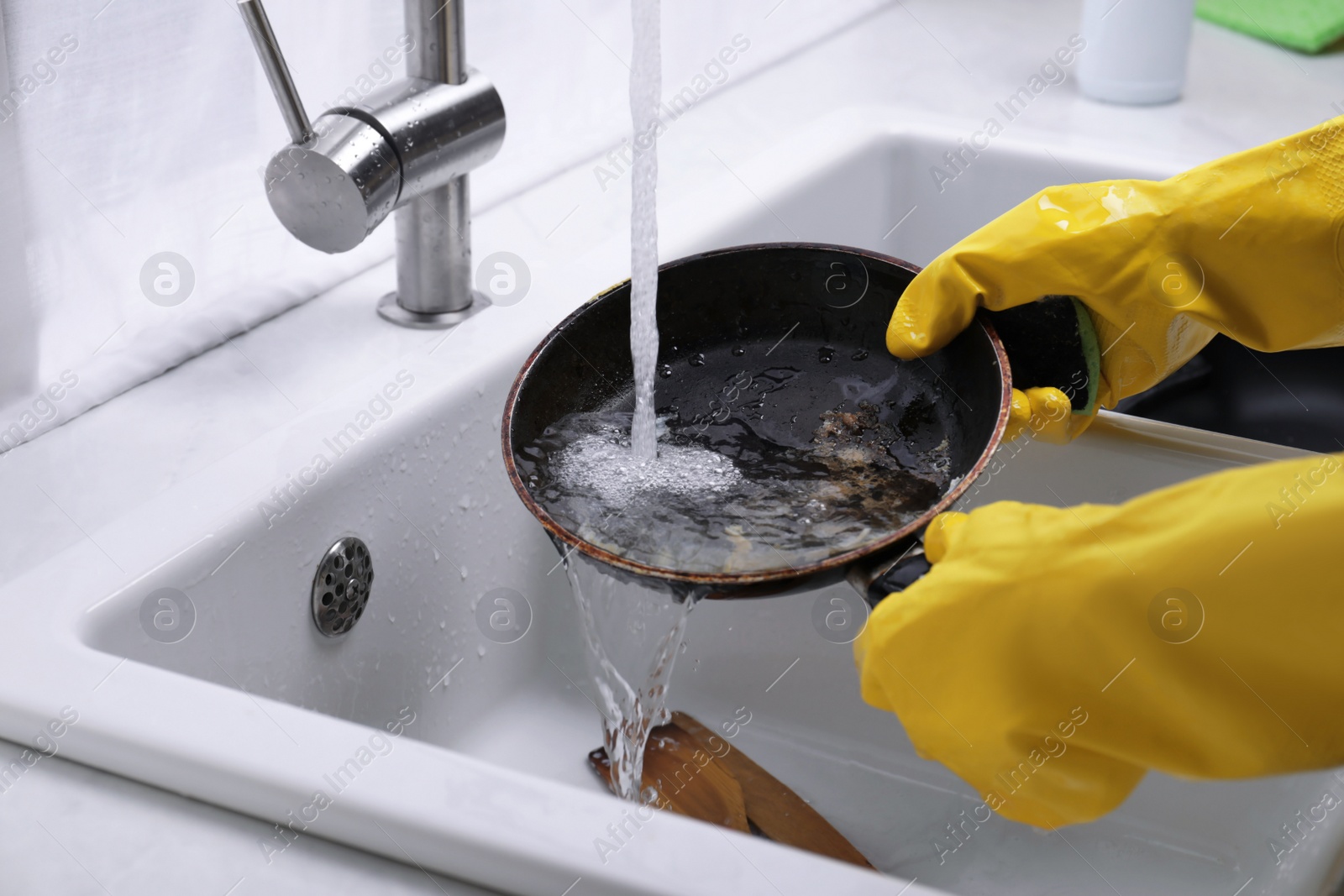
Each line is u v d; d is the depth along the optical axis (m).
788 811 0.78
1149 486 0.79
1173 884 0.74
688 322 0.69
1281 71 1.26
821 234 1.07
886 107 1.17
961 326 0.64
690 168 1.05
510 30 1.01
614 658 0.75
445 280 0.83
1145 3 1.13
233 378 0.77
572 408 0.65
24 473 0.68
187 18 0.75
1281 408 1.03
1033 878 0.75
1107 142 1.08
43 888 0.44
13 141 0.67
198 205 0.79
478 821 0.45
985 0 1.49
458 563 0.80
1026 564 0.48
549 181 1.05
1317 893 0.51
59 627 0.55
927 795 0.82
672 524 0.58
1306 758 0.47
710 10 1.20
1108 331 0.68
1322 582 0.43
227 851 0.46
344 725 0.50
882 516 0.58
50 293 0.72
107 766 0.50
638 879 0.43
